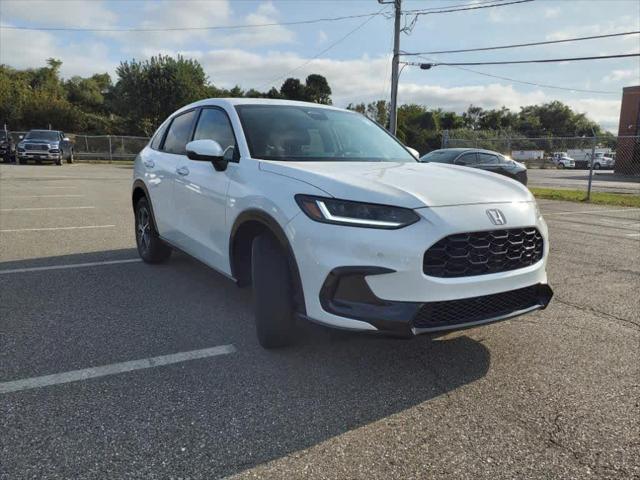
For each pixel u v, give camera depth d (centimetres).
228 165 383
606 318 427
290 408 273
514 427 259
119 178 1889
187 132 484
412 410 274
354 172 326
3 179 1702
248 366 321
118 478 214
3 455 227
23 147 2670
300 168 327
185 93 4378
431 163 421
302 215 295
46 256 606
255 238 330
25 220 864
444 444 244
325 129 427
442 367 327
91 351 338
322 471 222
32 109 4553
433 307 275
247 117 405
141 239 584
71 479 212
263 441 243
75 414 262
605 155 5738
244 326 389
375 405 279
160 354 336
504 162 1480
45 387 289
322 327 287
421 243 270
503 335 385
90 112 7088
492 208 298
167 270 550
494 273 294
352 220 279
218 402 277
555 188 2067
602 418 269
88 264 571
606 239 826
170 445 238
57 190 1384
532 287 317
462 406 279
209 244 408
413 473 222
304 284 295
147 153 566
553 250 725
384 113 6512
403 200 280
